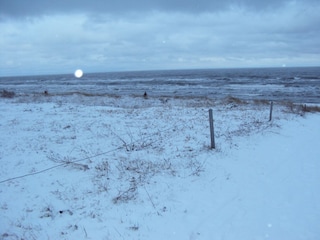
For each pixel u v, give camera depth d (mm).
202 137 12250
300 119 17969
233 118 16750
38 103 24031
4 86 84188
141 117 17078
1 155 10297
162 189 7516
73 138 12336
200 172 8578
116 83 87312
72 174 8602
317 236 5617
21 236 5688
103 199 7078
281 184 8023
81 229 5871
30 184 8016
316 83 70562
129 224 6008
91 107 21609
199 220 6164
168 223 6047
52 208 6746
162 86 69188
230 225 5973
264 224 6020
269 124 15211
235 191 7523
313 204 6906
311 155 10750
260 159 9992
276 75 119125
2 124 15086
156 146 11023
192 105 24500
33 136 12695
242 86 65250
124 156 9930
